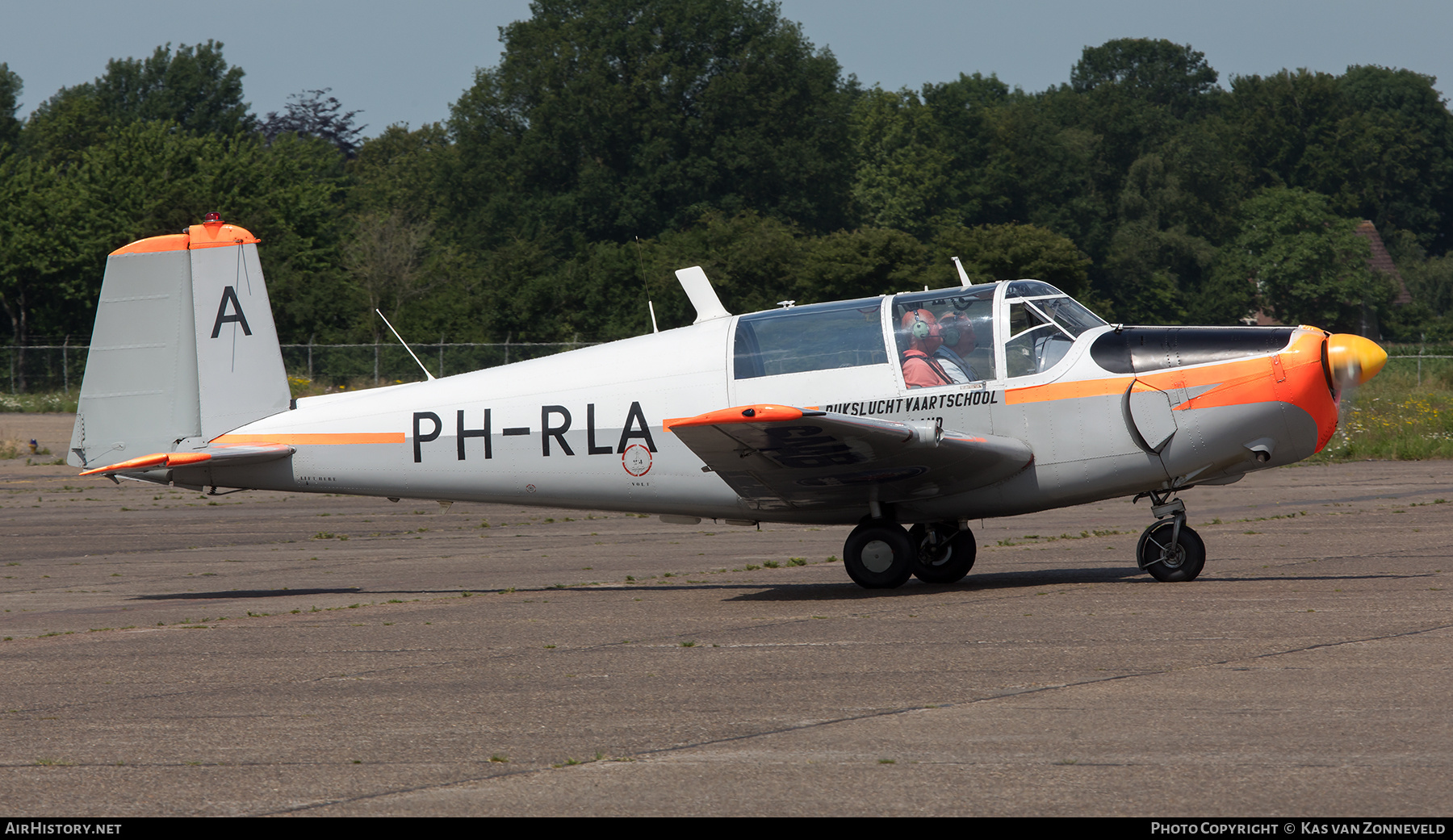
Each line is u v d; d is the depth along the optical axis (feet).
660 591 117.80
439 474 123.65
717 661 81.46
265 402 127.24
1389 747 57.31
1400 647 77.66
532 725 66.23
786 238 570.05
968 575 120.98
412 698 73.51
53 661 89.15
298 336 566.77
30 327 638.94
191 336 127.54
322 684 78.28
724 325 118.52
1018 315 111.24
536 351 474.08
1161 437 107.34
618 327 554.05
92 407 128.06
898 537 111.04
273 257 611.06
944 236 579.07
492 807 53.16
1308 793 51.78
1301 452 108.99
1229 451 107.86
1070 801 51.78
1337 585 103.40
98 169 645.10
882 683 73.31
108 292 127.75
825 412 106.22
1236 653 77.51
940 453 104.58
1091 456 108.99
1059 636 85.05
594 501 121.70
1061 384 109.29
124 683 80.69
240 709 71.87
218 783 57.36
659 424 117.29
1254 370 106.42
